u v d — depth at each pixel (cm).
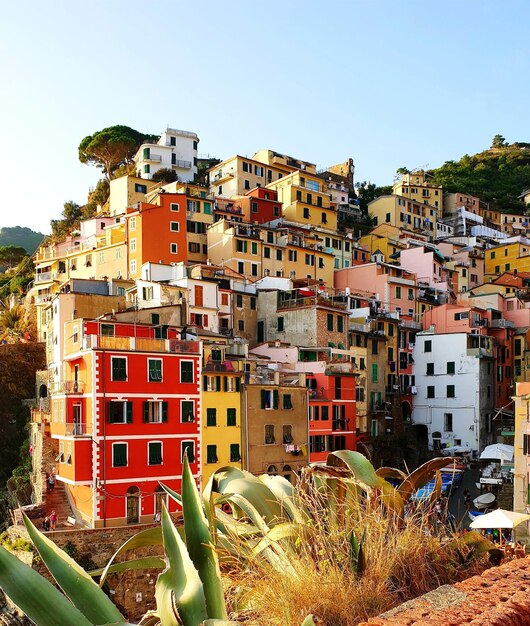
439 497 1010
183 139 11956
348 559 769
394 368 7194
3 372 6600
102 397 4056
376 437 6512
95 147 12562
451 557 880
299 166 12306
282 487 970
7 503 5456
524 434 3712
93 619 596
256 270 8069
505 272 10519
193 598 595
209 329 6400
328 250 9388
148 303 6219
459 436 6931
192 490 671
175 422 4347
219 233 8119
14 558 565
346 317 6794
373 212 12700
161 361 4341
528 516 2080
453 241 11825
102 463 3991
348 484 945
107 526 3941
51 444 4838
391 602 727
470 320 7531
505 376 7625
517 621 623
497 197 16538
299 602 694
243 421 4759
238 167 10888
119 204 9994
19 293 10150
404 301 8444
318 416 5384
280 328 6850
